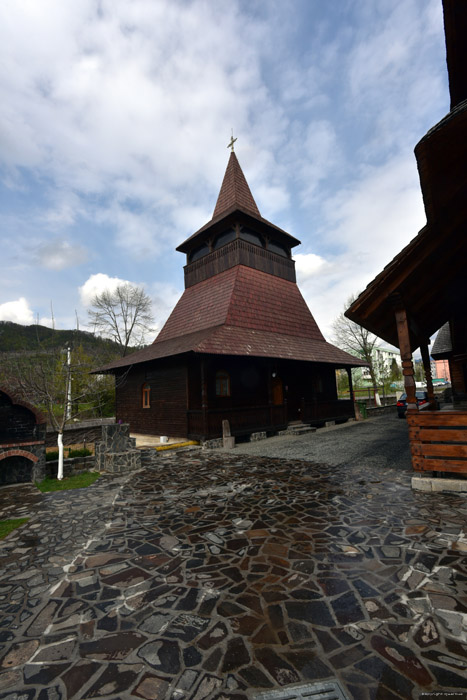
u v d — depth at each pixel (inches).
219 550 174.7
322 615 118.9
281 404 666.2
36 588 145.8
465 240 244.2
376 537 179.2
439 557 154.2
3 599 138.3
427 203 219.6
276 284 794.2
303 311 836.0
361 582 138.1
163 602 131.8
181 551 175.8
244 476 334.3
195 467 390.6
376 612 118.8
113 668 100.0
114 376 810.2
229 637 110.4
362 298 274.8
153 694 90.2
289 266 861.2
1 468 355.9
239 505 246.1
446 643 103.0
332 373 879.7
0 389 349.7
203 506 247.6
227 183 873.5
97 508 256.1
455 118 168.6
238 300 672.4
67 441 628.1
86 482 343.9
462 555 155.1
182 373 585.3
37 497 295.7
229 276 716.7
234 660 100.5
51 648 109.3
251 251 749.9
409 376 269.3
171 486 310.2
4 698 90.7
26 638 114.5
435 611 117.8
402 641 104.5
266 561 160.2
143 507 252.4
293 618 118.1
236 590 137.5
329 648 103.3
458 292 320.2
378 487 271.3
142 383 693.9
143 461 443.8
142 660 102.4
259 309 708.0
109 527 215.2
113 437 410.3
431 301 324.8
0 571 162.2
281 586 138.6
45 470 369.7
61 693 92.0
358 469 338.0
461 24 221.1
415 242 247.8
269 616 120.0
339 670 94.8
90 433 653.9
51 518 237.6
